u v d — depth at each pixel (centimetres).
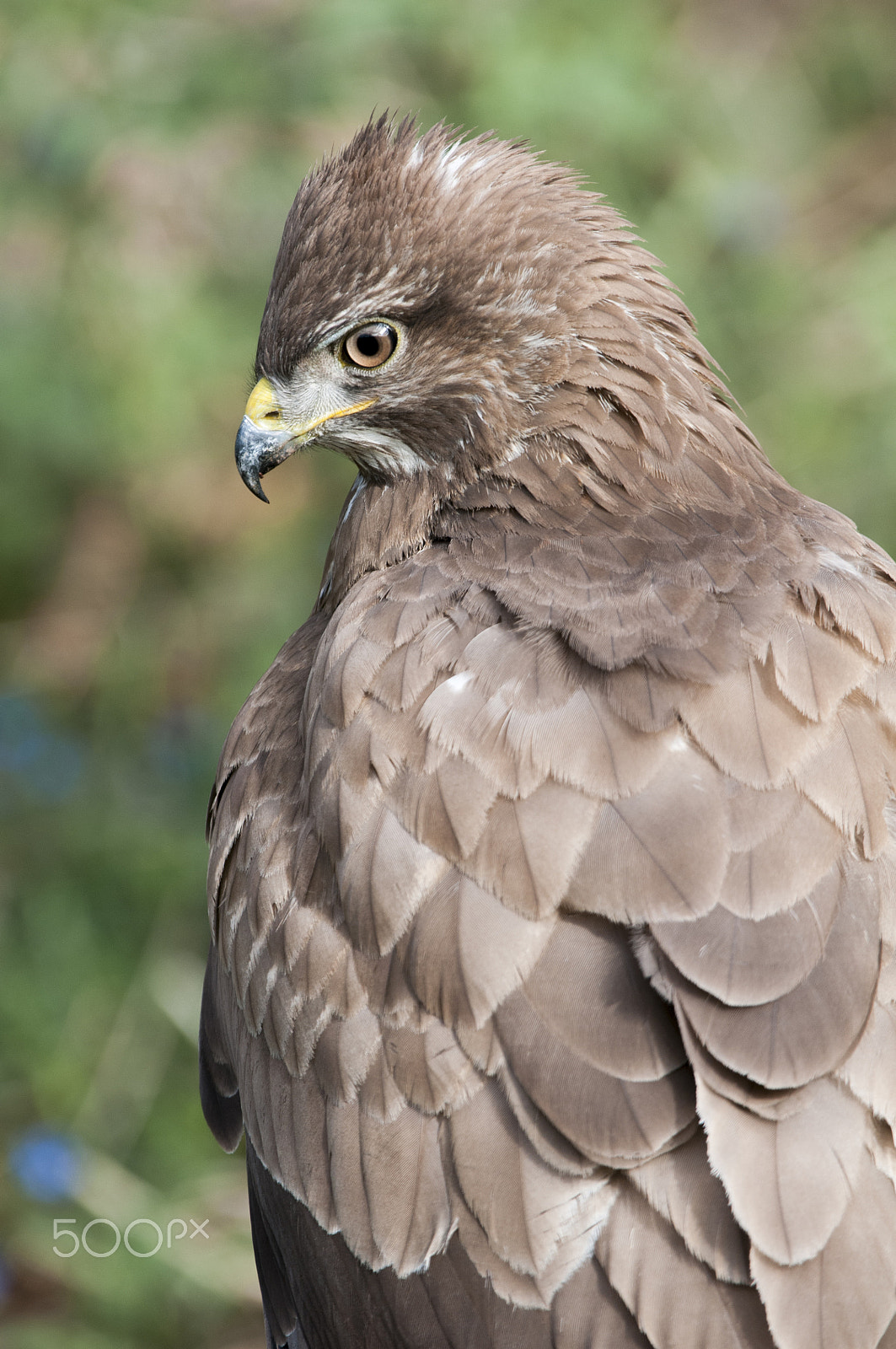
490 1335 527
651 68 1477
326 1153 578
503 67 1398
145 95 1417
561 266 688
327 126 1438
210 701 1408
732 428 715
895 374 1366
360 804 589
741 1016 522
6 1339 1026
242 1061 646
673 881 541
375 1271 555
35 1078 1143
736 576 620
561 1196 525
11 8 1450
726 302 1425
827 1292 501
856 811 559
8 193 1454
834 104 1678
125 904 1234
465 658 596
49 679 1499
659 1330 505
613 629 596
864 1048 527
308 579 1462
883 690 591
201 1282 1045
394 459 717
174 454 1570
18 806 1302
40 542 1579
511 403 689
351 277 699
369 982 575
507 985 544
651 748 565
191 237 1481
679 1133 521
